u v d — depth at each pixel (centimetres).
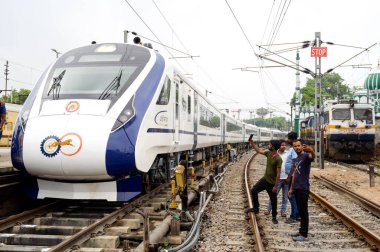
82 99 796
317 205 1080
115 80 843
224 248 660
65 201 916
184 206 777
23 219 737
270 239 732
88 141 734
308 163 732
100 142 738
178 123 1109
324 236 761
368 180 1616
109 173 755
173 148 1077
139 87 849
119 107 793
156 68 923
